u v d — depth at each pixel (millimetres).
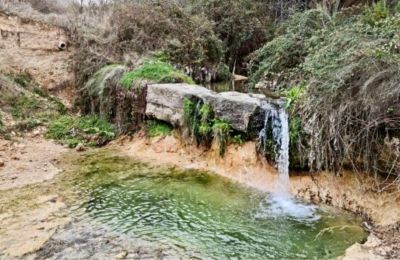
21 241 3986
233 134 6055
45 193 5242
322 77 5004
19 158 6586
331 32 6441
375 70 4496
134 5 10297
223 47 11367
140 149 7113
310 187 5145
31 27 9797
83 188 5445
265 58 9172
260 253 3861
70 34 10031
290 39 8289
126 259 3680
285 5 12273
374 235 4105
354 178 4766
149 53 9406
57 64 9734
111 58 9258
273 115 5629
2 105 8180
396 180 4348
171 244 3998
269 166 5656
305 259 3734
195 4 12023
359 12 8773
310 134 5066
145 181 5730
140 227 4355
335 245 3969
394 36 4816
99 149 7320
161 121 7184
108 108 8172
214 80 10305
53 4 12383
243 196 5238
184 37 10203
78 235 4137
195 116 6492
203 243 4035
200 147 6484
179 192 5344
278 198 5176
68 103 9234
